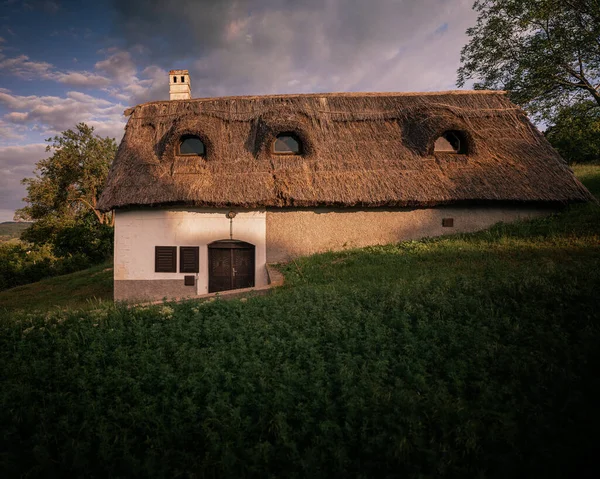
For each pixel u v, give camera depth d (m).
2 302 12.29
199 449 2.87
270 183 10.33
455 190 10.23
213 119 11.75
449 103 12.49
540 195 10.06
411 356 3.93
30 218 26.59
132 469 2.62
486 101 12.66
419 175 10.63
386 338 4.35
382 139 11.57
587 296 4.76
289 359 4.04
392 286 6.24
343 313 5.21
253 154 11.07
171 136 10.80
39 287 15.10
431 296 5.39
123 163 10.80
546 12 13.80
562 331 4.11
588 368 3.44
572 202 10.20
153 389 3.70
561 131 15.26
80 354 4.62
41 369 4.14
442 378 3.57
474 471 2.51
